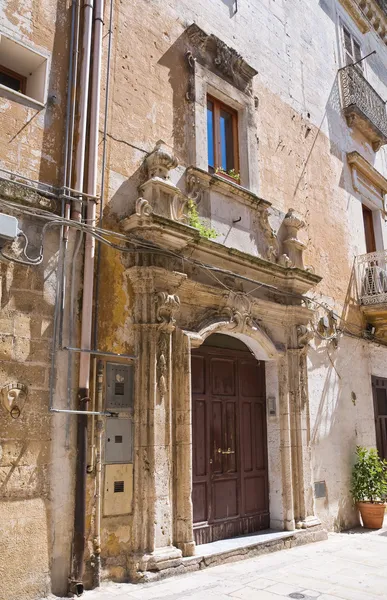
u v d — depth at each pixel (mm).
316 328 9773
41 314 5395
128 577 5621
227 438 7789
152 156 6773
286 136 9930
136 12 7246
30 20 5910
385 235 13219
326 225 10711
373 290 11500
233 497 7652
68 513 5266
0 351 5023
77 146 6004
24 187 5418
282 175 9570
